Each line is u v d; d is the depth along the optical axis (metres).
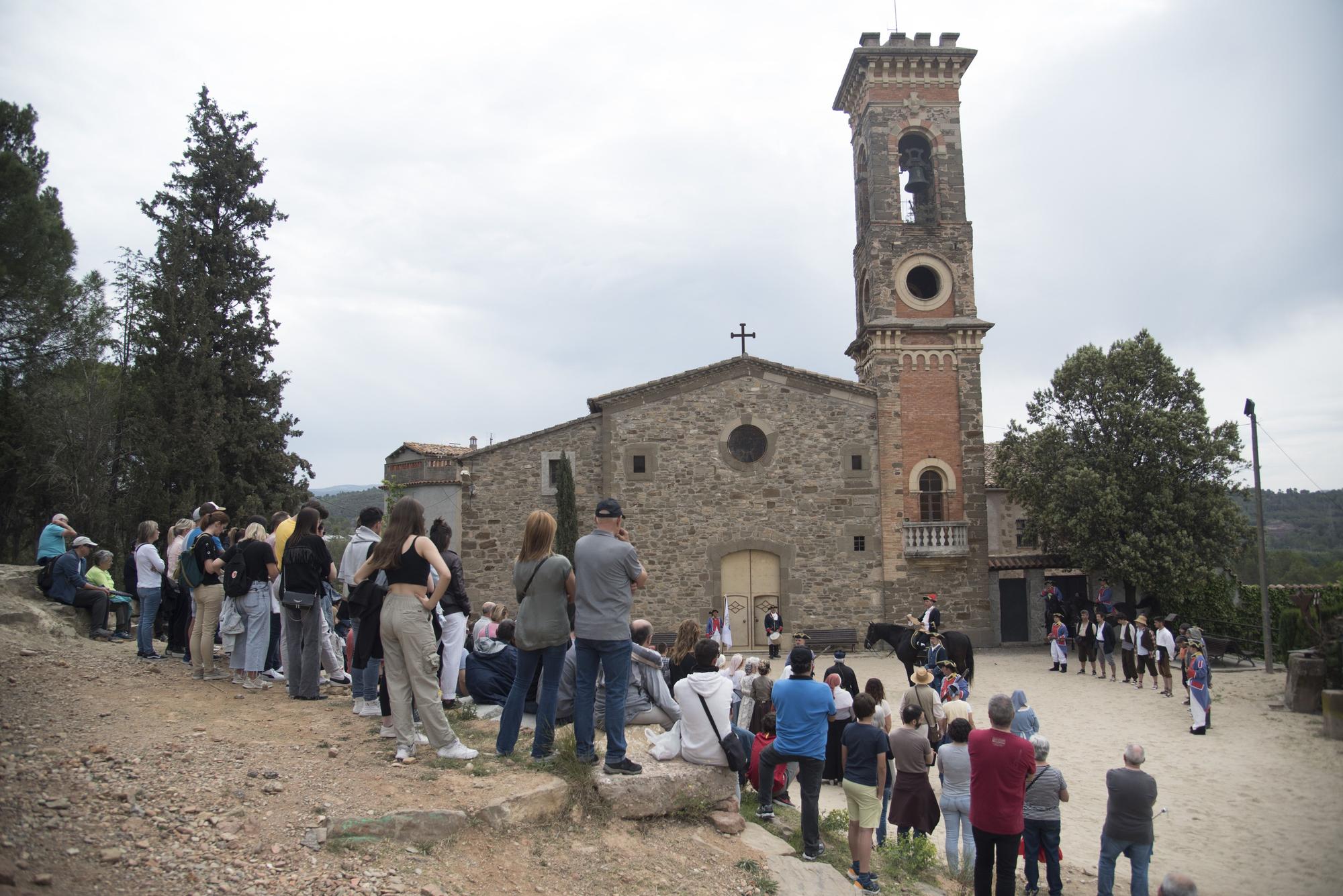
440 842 6.09
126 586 13.58
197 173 28.12
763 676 12.19
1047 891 9.27
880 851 9.05
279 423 27.98
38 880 4.61
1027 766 7.46
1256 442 22.77
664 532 26.20
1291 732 15.34
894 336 27.53
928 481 27.38
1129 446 26.20
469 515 26.20
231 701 8.93
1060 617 23.14
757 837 7.63
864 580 26.47
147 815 5.65
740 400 26.86
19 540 23.52
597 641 7.29
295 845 5.63
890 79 28.88
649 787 7.29
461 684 9.81
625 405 26.55
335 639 11.86
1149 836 8.35
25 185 17.30
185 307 25.89
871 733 7.84
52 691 8.32
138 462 24.70
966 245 28.36
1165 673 19.14
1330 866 9.11
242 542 9.68
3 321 18.95
